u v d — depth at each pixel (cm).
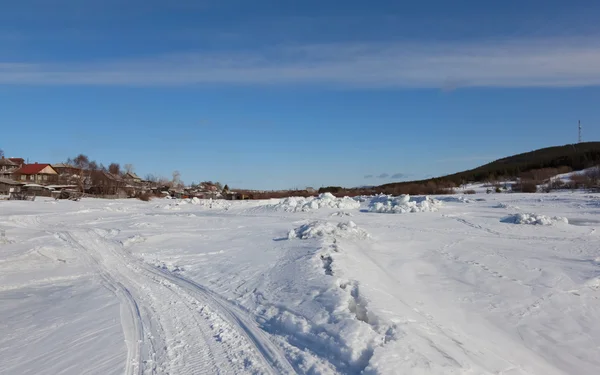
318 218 2734
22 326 790
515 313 1036
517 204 3378
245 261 1341
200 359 604
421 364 543
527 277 1308
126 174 10288
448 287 1204
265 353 623
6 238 1838
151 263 1406
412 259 1480
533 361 780
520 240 1892
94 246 1723
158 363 593
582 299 1135
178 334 714
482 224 2352
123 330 739
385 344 600
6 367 602
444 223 2420
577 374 767
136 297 978
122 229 2231
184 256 1500
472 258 1530
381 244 1709
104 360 609
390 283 1134
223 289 1027
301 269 1101
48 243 1789
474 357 668
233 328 740
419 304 991
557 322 995
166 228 2283
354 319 685
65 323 800
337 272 1044
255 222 2581
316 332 671
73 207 3959
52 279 1208
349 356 570
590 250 1670
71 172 8706
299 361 585
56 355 639
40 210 3581
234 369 567
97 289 1079
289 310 795
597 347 876
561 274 1334
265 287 990
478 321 968
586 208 3012
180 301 931
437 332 746
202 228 2297
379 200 3925
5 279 1193
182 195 8006
